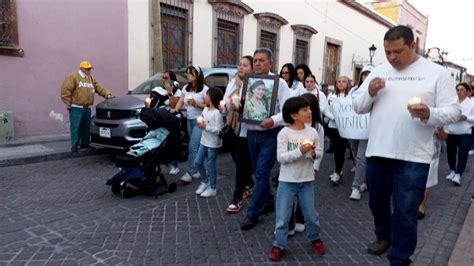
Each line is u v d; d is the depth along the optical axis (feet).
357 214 15.57
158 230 13.20
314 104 12.47
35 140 27.89
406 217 9.61
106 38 32.07
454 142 21.12
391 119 9.75
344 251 11.99
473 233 13.14
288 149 10.98
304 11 55.83
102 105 23.26
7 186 17.95
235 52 45.19
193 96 18.92
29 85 28.22
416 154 9.52
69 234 12.70
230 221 14.19
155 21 31.53
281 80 12.85
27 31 27.58
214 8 40.83
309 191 11.35
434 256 11.82
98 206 15.48
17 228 13.08
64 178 19.62
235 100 13.07
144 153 16.38
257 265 10.93
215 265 10.86
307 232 11.74
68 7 29.50
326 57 64.18
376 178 10.64
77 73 24.27
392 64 9.71
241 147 14.48
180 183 19.10
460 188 20.38
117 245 11.96
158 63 31.99
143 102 22.81
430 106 9.37
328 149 29.25
